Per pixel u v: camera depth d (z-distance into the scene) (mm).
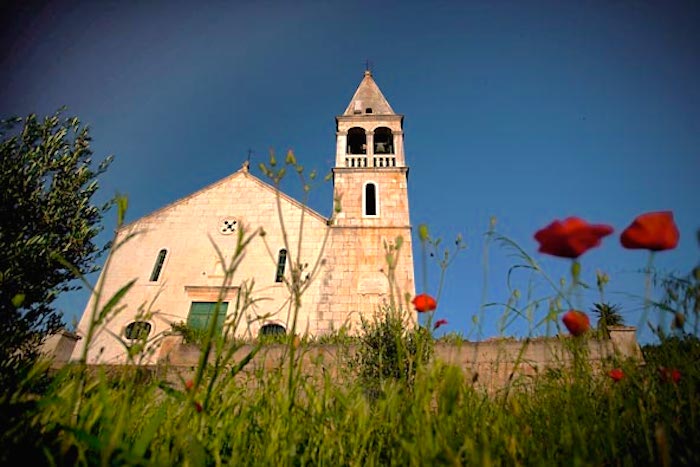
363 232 19281
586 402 2133
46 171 6215
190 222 20234
